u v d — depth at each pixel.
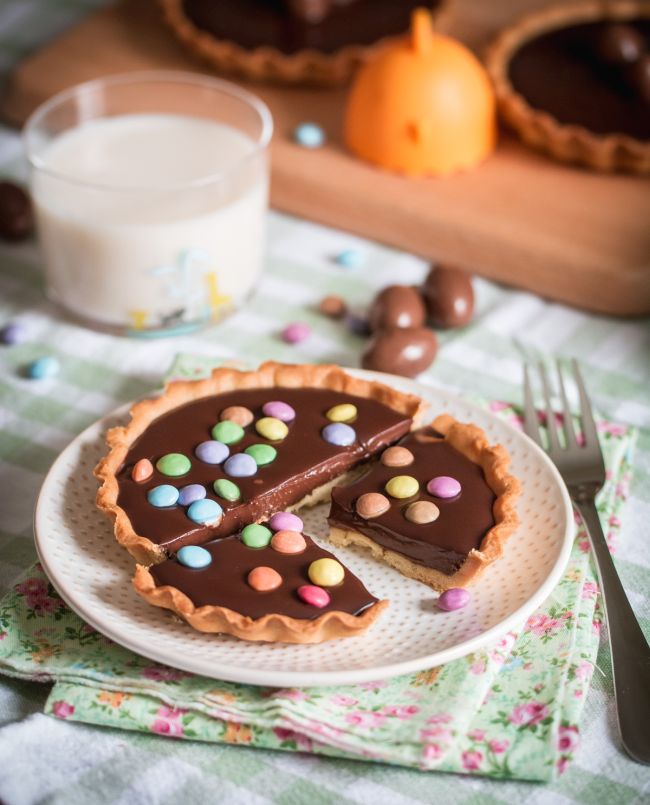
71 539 0.55
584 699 0.51
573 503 0.58
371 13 0.84
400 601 0.54
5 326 0.69
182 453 0.58
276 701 0.50
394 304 0.67
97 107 0.71
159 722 0.50
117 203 0.65
